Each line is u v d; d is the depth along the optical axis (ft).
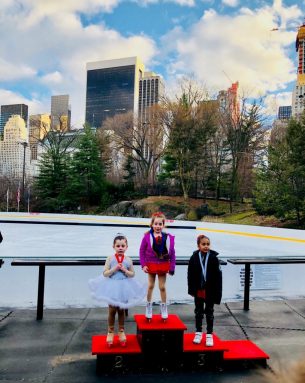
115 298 12.07
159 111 152.56
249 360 12.07
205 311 12.89
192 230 71.82
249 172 136.77
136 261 19.49
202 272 12.89
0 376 11.07
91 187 150.20
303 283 22.97
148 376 11.27
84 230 67.87
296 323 16.97
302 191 99.04
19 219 87.76
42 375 11.19
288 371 2.91
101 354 11.41
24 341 14.06
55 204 151.64
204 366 11.93
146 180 156.66
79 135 166.30
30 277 20.40
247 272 19.21
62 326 15.88
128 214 136.26
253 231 67.15
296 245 47.83
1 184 184.03
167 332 11.84
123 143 168.55
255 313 18.44
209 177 141.18
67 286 19.83
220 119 144.05
